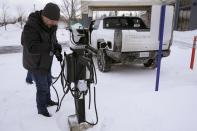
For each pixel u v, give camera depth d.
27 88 4.94
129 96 4.11
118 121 3.26
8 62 7.92
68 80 2.94
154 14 4.32
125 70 6.79
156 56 6.10
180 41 16.20
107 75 6.16
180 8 27.69
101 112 3.56
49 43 3.12
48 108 3.82
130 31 5.79
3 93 4.64
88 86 2.99
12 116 3.60
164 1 19.17
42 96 3.46
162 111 3.41
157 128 3.01
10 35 20.70
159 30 4.36
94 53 7.42
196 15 24.56
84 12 19.16
